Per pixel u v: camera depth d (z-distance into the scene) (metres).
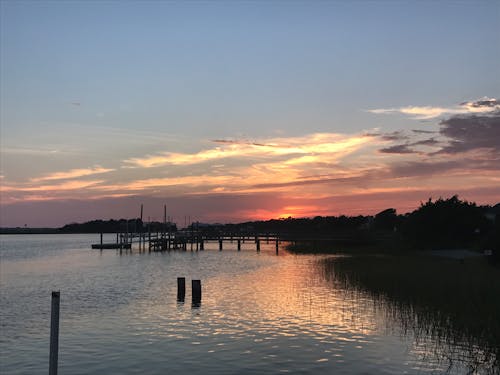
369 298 29.19
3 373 17.00
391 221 119.38
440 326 21.17
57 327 11.77
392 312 24.64
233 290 35.31
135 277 48.56
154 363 17.45
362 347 18.70
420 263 47.88
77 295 35.88
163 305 29.52
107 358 18.19
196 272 51.78
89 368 17.09
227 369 16.56
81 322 24.83
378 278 36.56
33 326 25.03
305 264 57.19
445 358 16.92
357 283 35.44
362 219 149.50
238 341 20.08
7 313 28.94
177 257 79.38
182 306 28.91
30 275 53.78
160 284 41.56
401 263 48.44
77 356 18.52
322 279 39.56
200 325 23.33
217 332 21.78
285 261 63.25
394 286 32.34
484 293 27.66
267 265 57.38
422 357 17.17
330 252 78.25
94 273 54.53
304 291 33.31
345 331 21.25
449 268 41.94
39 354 19.39
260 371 16.27
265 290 34.75
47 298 35.16
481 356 16.97
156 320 24.86
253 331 21.77
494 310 23.44
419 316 23.28
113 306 29.88
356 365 16.59
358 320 23.31
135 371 16.66
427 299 27.28
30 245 161.62
